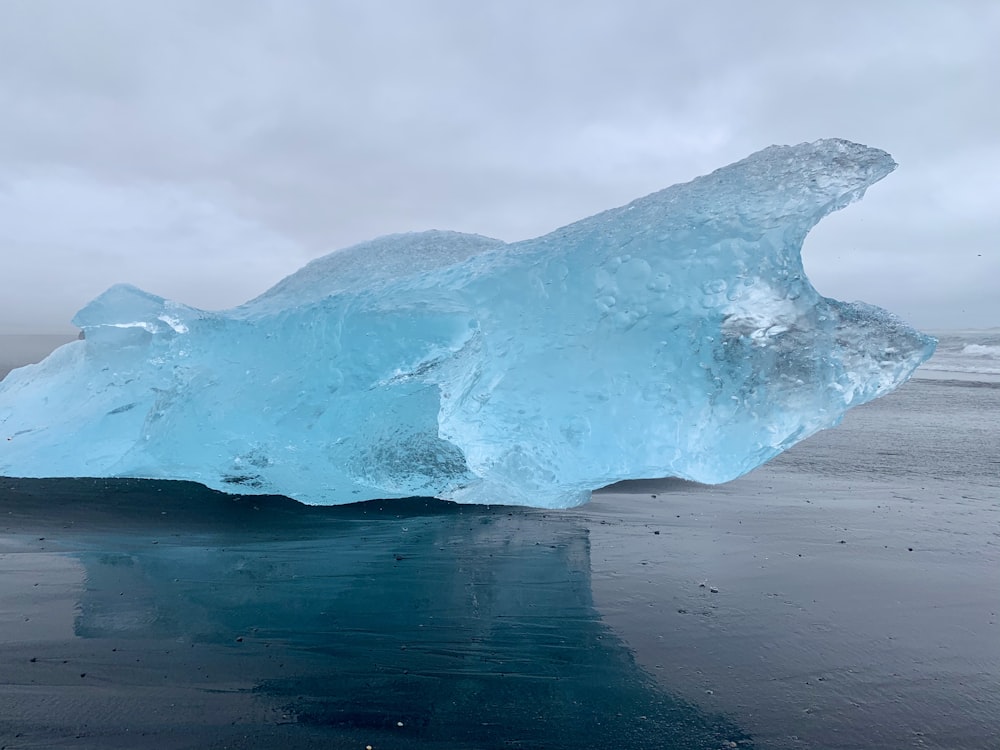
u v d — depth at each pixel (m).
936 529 4.69
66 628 3.02
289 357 5.31
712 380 4.72
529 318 5.05
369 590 3.54
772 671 2.77
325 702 2.49
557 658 2.86
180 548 4.12
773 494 5.75
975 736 2.36
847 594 3.55
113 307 5.72
